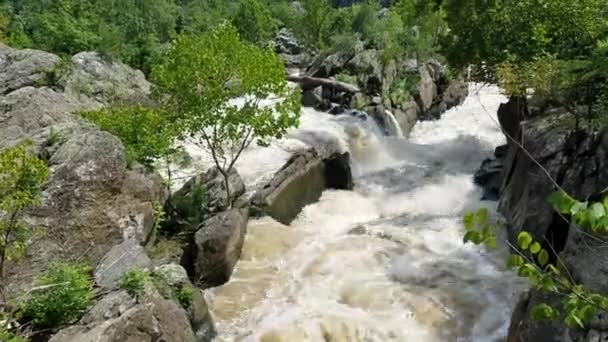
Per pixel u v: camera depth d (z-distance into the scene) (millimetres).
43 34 28547
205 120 13102
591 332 6969
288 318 10609
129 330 7676
